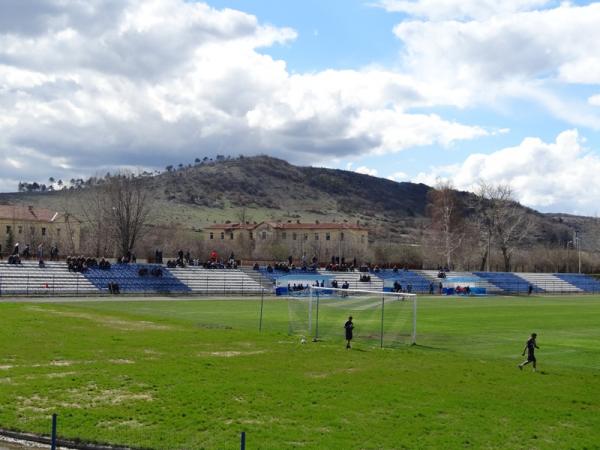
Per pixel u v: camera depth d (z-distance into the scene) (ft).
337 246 588.50
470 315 237.66
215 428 73.46
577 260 590.55
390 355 128.77
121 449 67.62
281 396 87.92
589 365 126.21
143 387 90.84
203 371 102.83
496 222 512.22
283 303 260.83
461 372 110.83
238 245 545.85
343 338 153.89
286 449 66.80
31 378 94.43
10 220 510.17
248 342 139.23
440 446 69.15
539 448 69.87
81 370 100.63
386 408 83.66
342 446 68.08
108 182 431.43
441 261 520.42
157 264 337.11
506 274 469.57
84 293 276.00
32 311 181.37
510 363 124.36
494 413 83.05
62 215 546.67
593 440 73.51
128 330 150.82
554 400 91.71
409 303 223.30
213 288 325.01
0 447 67.72
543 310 270.67
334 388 93.91
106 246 427.33
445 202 516.73
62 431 71.67
